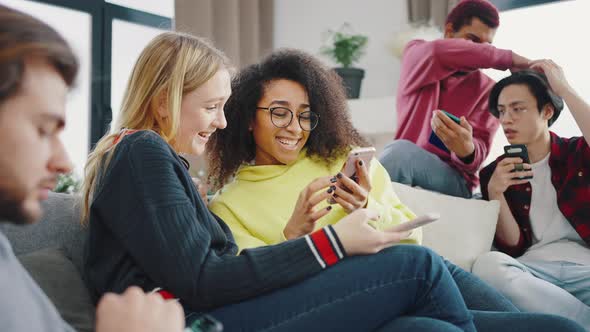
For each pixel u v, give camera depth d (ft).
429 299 3.08
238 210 4.65
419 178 6.96
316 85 4.95
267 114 4.84
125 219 3.00
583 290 5.48
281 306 2.92
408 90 8.25
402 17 11.43
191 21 11.40
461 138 6.91
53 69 1.85
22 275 1.83
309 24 12.50
